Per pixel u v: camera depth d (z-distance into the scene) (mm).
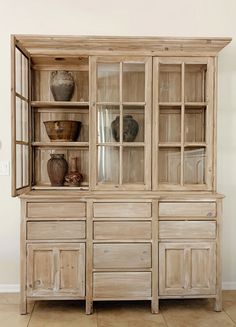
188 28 3398
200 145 3080
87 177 3346
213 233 2928
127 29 3381
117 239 2887
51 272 2881
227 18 3412
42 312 2936
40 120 3330
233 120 3422
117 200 2885
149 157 3035
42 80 3318
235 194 3436
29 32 3338
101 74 3035
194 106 3094
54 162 3182
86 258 2883
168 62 3025
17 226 3365
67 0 3357
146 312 2947
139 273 2898
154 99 3029
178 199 2906
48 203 2875
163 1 3389
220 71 3408
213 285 2928
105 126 3061
